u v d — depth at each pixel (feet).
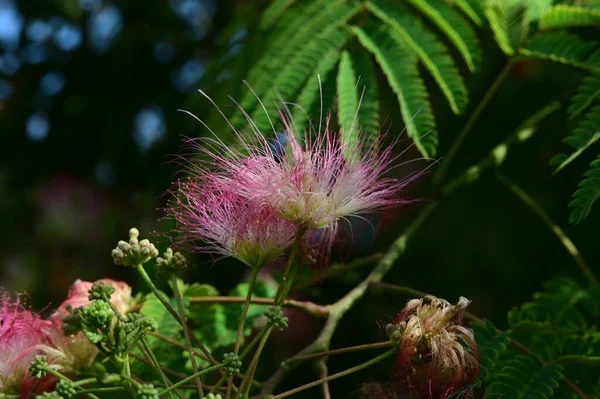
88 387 8.09
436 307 7.25
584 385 8.12
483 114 14.03
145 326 6.73
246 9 12.96
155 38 19.16
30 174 19.08
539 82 13.79
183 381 6.55
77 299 8.42
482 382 8.01
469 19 10.55
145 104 18.65
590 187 7.45
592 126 8.04
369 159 8.23
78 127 18.65
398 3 10.05
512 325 9.04
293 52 9.79
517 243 14.01
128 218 19.16
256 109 9.35
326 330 8.80
